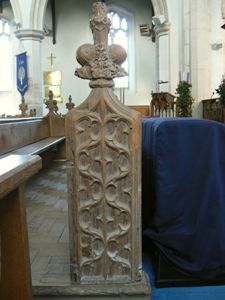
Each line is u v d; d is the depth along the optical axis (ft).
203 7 35.12
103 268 5.88
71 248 5.91
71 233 5.88
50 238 8.48
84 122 5.62
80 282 5.86
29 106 46.91
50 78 56.13
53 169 19.48
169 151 6.52
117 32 57.16
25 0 45.32
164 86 43.42
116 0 56.24
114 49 5.61
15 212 3.76
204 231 6.61
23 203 3.84
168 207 6.55
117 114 5.57
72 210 5.81
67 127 5.67
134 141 5.65
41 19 46.50
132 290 5.70
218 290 6.57
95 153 5.68
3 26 55.42
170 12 42.47
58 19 56.24
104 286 5.78
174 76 42.98
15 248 3.80
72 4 56.29
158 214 6.59
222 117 29.12
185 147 6.55
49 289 5.71
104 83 5.55
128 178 5.73
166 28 42.83
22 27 46.16
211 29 35.53
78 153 5.65
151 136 7.10
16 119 13.76
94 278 5.88
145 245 8.03
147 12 56.29
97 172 5.72
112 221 5.81
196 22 35.22
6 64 56.03
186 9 35.99
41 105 47.70
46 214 10.73
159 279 6.65
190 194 6.61
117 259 5.87
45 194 13.52
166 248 6.65
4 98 56.59
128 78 57.57
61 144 22.62
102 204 5.77
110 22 5.65
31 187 14.85
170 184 6.53
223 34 35.17
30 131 16.57
